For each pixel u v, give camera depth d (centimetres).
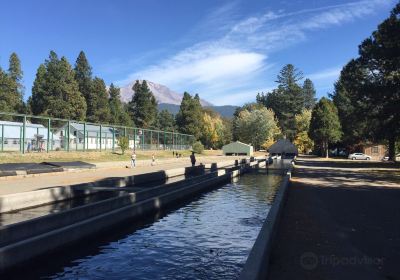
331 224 1385
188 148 9569
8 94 9694
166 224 1686
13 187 2505
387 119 4738
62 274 1034
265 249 826
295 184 2788
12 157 4075
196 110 12594
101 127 5959
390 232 1262
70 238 1264
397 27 4291
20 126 4491
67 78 9088
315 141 9450
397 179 3209
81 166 4094
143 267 1066
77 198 2420
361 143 8406
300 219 1478
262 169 5216
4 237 1202
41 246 1136
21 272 1059
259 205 2220
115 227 1552
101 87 10600
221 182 3512
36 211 1952
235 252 1210
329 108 8244
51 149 4938
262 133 12462
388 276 853
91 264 1108
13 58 10825
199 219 1795
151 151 7325
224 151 10038
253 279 646
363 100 5028
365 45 5016
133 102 12112
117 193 2612
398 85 4334
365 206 1797
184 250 1238
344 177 3406
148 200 1902
